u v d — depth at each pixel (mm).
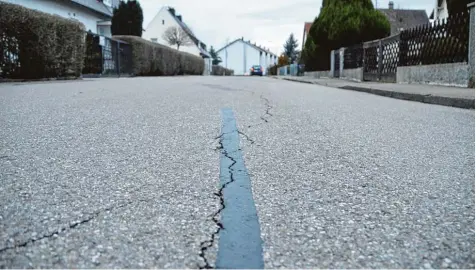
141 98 6422
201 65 37719
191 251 1322
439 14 28469
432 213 1700
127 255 1287
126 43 21125
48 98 5973
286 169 2379
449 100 6379
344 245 1388
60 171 2242
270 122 4227
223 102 6160
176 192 1922
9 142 2973
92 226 1502
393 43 13039
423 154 2859
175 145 2988
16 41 10102
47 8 21172
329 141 3271
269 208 1731
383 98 7910
